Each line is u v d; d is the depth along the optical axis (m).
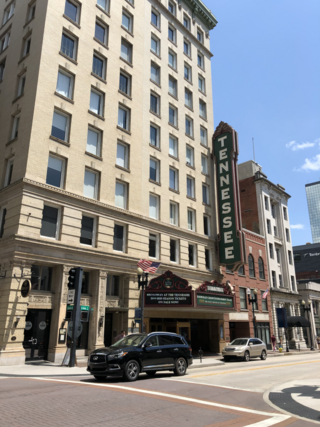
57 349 20.03
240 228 35.53
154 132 32.69
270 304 45.06
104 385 11.74
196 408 8.86
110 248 24.78
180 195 33.41
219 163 38.03
